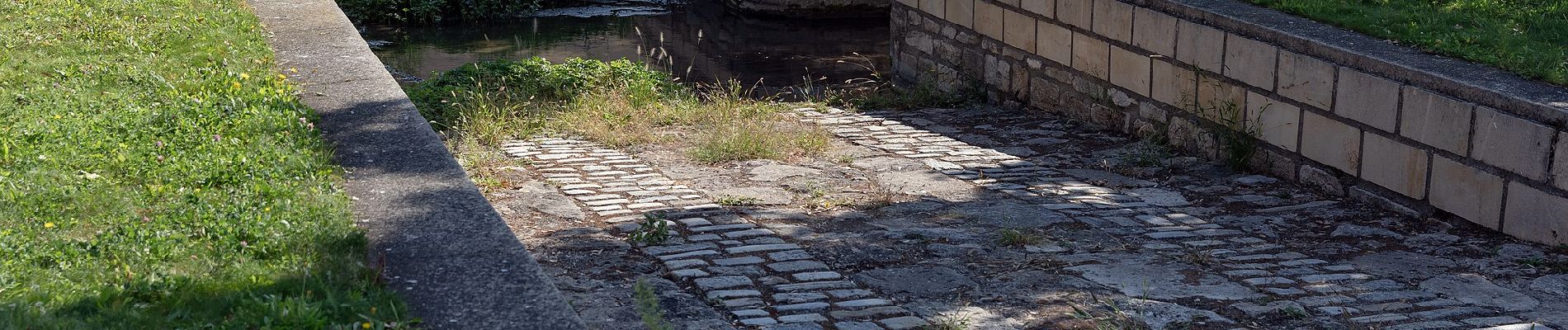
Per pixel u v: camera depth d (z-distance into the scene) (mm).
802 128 10406
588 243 6316
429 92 10852
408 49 17094
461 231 4938
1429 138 7129
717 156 8961
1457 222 7062
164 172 5750
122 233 4793
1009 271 5855
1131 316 5066
